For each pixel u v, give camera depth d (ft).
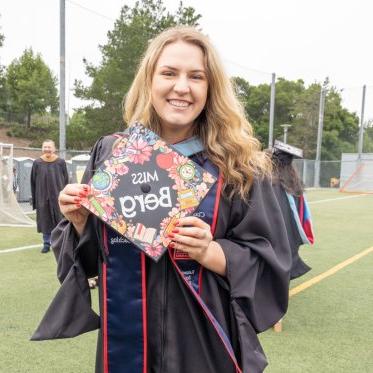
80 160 36.58
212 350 4.31
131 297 4.32
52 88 173.78
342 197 69.87
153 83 4.50
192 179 4.17
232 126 4.56
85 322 4.63
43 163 21.38
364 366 10.30
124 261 4.32
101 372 4.52
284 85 167.12
